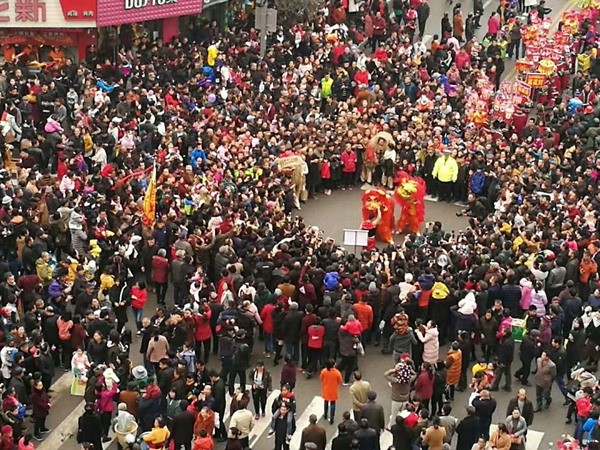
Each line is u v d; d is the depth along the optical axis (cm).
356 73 5559
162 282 3831
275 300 3575
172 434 3045
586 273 3912
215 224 3981
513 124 5131
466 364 3453
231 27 6041
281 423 3089
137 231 3912
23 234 3762
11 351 3222
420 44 5962
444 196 4925
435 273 3719
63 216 3950
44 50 5419
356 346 3459
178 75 5288
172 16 5625
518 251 3938
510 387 3509
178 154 4538
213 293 3553
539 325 3509
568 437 2975
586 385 3253
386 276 3688
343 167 4969
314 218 4722
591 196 4459
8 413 3048
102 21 5341
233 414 3038
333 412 3319
